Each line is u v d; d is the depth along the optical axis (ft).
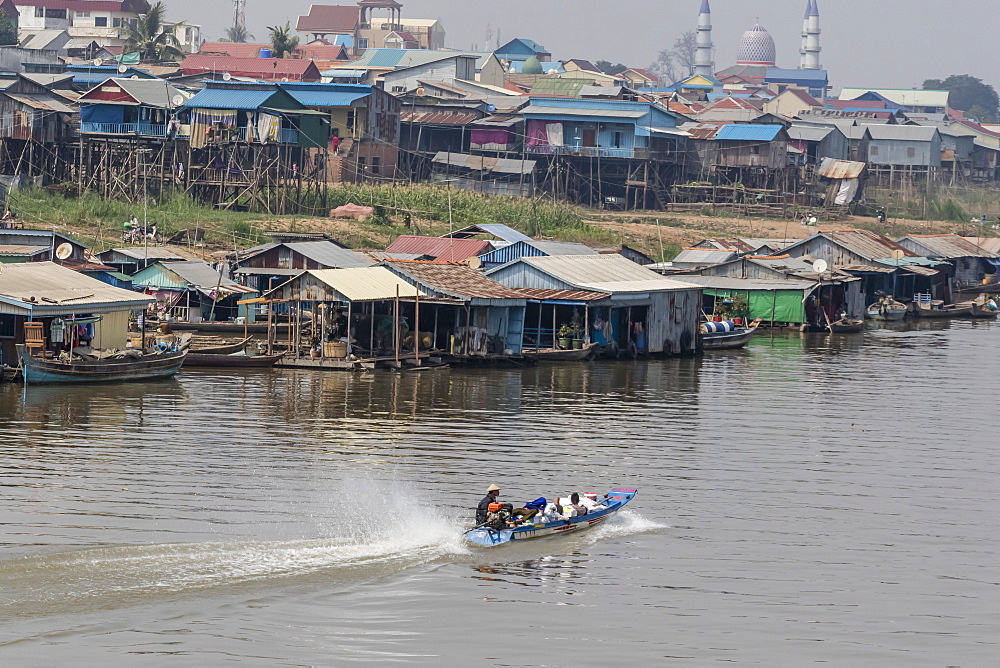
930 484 566.77
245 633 371.35
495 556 443.73
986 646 380.99
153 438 611.06
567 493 531.09
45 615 374.84
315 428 648.38
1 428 624.18
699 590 419.95
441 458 586.86
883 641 383.45
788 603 411.13
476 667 358.64
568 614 395.75
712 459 603.67
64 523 460.55
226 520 471.21
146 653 355.97
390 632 377.91
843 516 508.53
